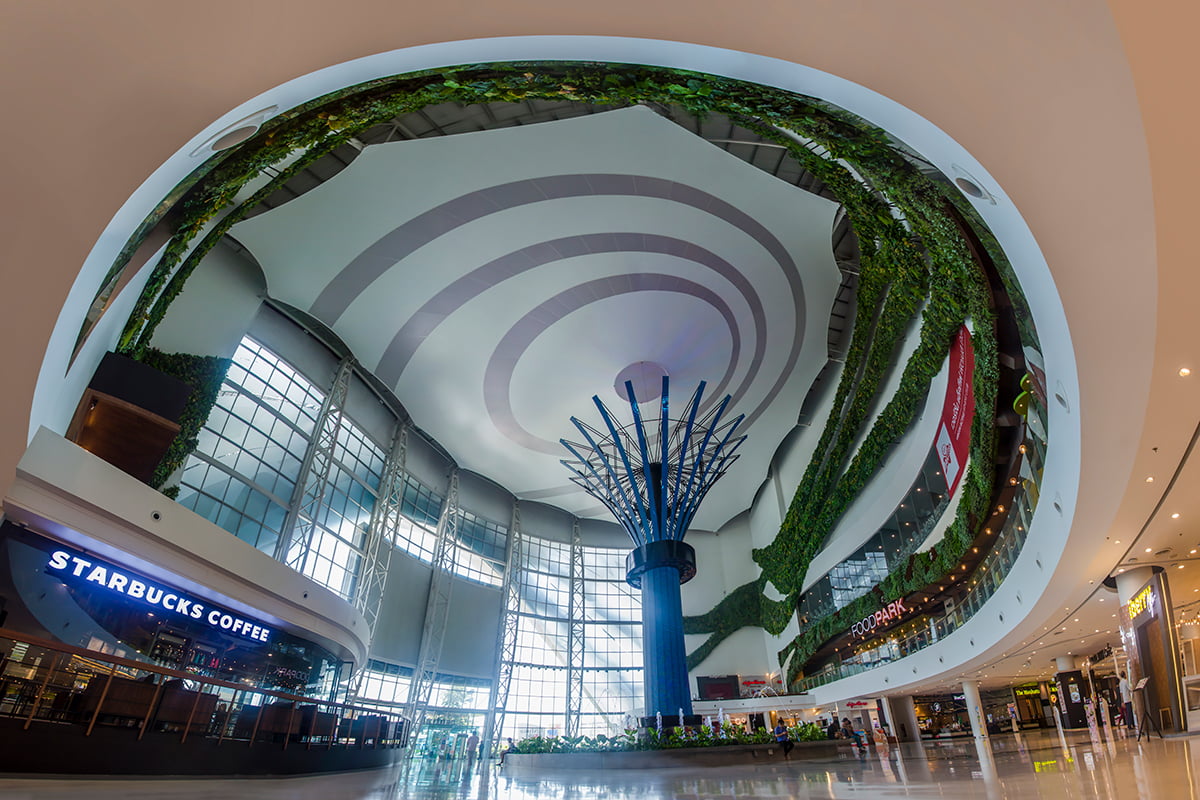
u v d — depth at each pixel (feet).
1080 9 12.41
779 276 77.87
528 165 64.23
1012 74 14.40
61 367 26.21
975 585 60.29
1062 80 14.01
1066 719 72.08
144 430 38.55
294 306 75.00
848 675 92.73
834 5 14.19
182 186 23.86
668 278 78.84
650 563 65.82
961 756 42.65
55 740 21.65
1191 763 21.90
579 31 16.14
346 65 17.12
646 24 15.84
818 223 69.31
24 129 15.87
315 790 24.94
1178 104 13.43
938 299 59.67
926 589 78.13
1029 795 16.97
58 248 18.08
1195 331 20.07
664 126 60.13
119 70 15.55
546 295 79.82
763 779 31.86
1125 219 16.71
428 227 69.41
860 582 93.40
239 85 16.57
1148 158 14.69
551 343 86.28
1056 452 32.35
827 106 19.33
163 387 39.01
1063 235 18.17
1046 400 30.01
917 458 75.92
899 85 15.92
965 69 14.78
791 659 114.62
